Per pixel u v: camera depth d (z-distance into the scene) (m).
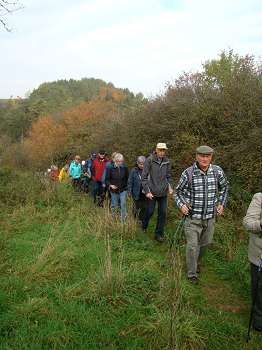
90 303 4.41
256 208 4.15
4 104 70.38
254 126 9.05
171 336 3.73
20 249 6.03
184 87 12.81
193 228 5.25
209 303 4.77
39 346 3.54
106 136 17.95
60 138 31.61
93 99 41.16
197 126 10.84
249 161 8.58
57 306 4.27
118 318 4.15
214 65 14.81
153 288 4.78
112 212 7.84
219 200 5.33
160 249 6.70
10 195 9.26
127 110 18.34
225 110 10.26
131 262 5.74
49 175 12.77
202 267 5.93
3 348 3.48
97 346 3.69
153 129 12.50
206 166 5.11
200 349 3.79
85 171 12.80
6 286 4.67
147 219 7.38
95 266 5.40
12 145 41.66
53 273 5.17
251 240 4.23
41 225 7.54
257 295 4.17
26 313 4.07
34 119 58.81
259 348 3.91
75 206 9.28
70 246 6.06
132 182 7.81
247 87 10.16
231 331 4.12
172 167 10.86
